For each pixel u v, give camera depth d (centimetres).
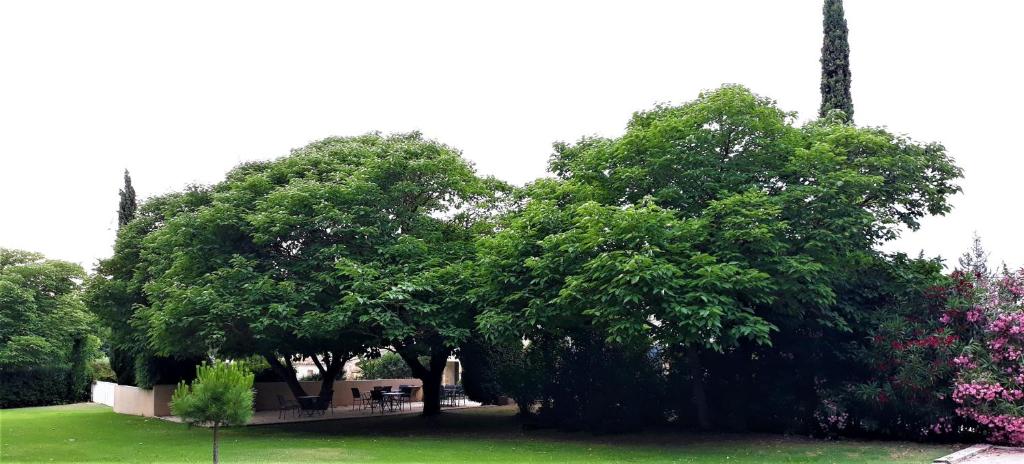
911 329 1675
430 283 1852
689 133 1680
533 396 2208
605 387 2064
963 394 1545
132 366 3266
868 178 1590
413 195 2134
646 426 2069
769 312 1741
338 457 1494
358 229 1925
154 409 2797
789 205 1602
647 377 2070
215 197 2164
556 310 1631
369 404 3184
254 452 1591
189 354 2412
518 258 1730
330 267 1914
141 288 2706
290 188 1988
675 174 1706
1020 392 1526
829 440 1731
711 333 1462
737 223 1513
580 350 2114
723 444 1681
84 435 2039
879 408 1688
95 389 4122
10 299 3669
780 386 1853
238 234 2080
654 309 1506
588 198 1758
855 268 1728
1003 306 1619
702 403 1941
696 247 1598
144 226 2834
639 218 1481
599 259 1459
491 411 2808
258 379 3141
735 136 1697
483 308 1828
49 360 3716
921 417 1669
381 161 2067
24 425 2398
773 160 1694
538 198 1942
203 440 1878
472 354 2525
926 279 1781
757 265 1541
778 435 1834
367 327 1922
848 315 1755
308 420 2497
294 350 2283
